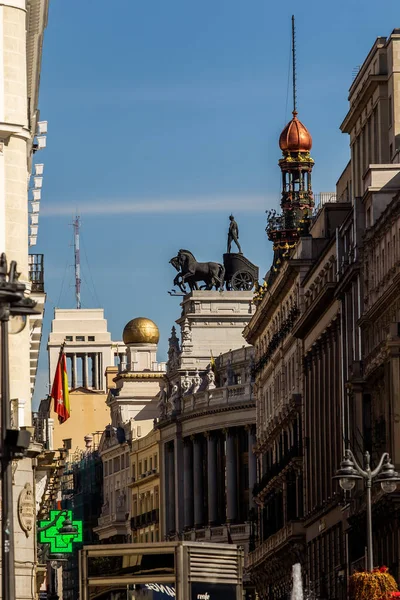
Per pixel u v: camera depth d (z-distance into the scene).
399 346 190.88
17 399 145.00
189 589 119.06
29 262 166.00
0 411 99.75
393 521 189.75
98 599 119.94
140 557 119.62
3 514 88.56
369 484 141.25
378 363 199.25
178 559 118.88
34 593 146.75
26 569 145.00
